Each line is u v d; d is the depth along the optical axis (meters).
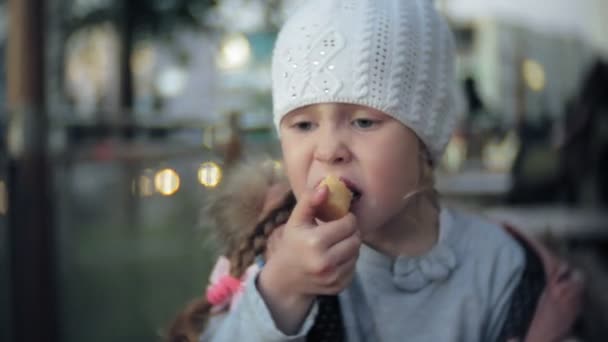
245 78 7.49
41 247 3.64
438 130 1.38
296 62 1.29
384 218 1.26
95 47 7.89
